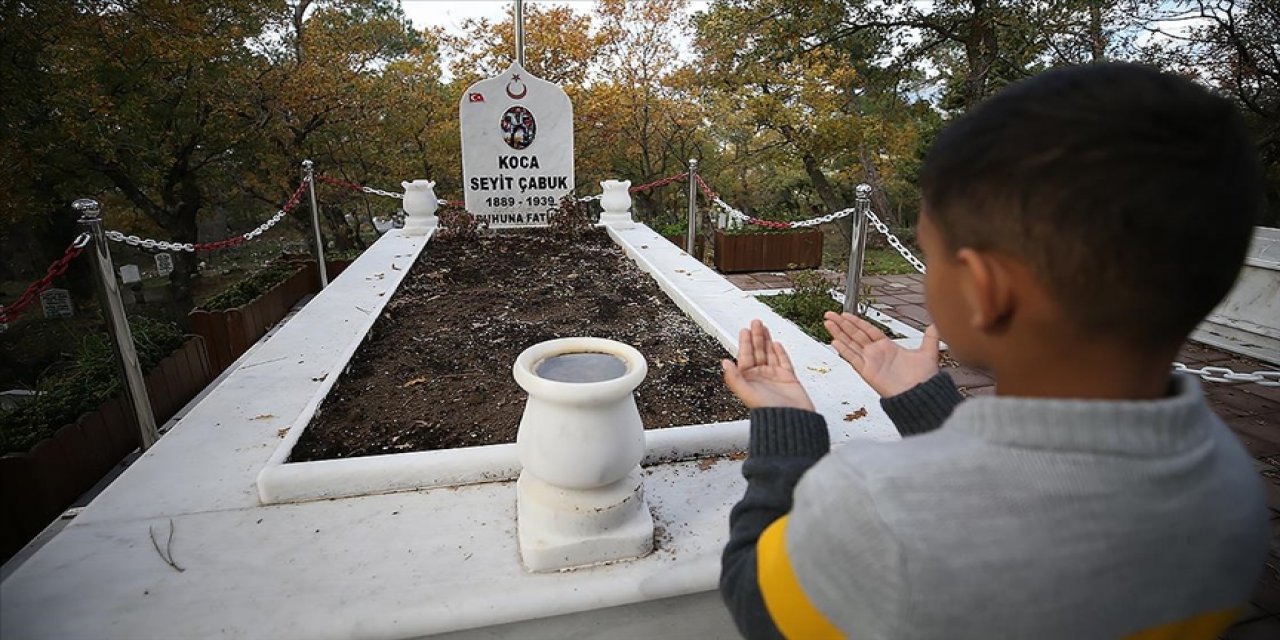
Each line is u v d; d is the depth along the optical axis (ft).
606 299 13.80
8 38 33.81
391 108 53.31
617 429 5.35
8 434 10.22
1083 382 2.28
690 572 5.47
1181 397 2.16
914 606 2.06
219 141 47.47
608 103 50.83
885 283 29.04
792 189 70.64
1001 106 2.24
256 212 62.75
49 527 8.75
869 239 51.98
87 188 43.50
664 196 66.85
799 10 42.73
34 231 48.32
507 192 21.79
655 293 14.53
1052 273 2.11
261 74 47.65
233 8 42.11
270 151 50.29
